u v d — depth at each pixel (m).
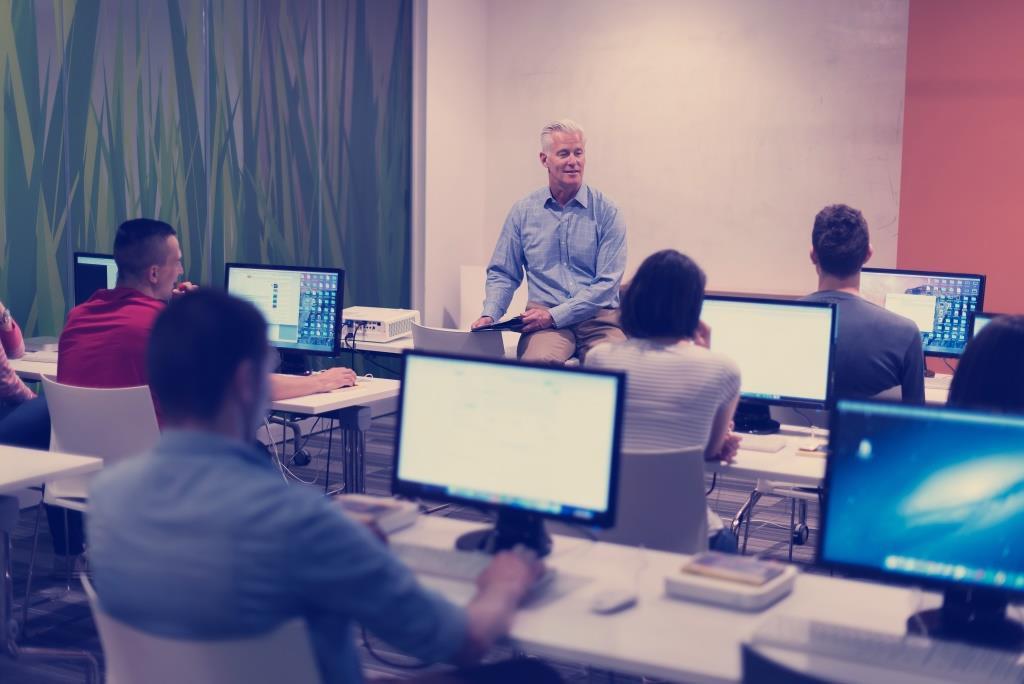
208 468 1.43
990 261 6.11
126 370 3.27
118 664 1.47
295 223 6.19
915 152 6.23
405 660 3.23
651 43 6.89
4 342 4.24
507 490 2.04
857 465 1.76
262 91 5.90
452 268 7.23
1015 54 5.93
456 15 7.08
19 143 4.58
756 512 4.94
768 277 6.70
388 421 6.91
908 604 1.86
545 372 2.01
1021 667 1.56
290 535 1.37
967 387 2.03
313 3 6.21
